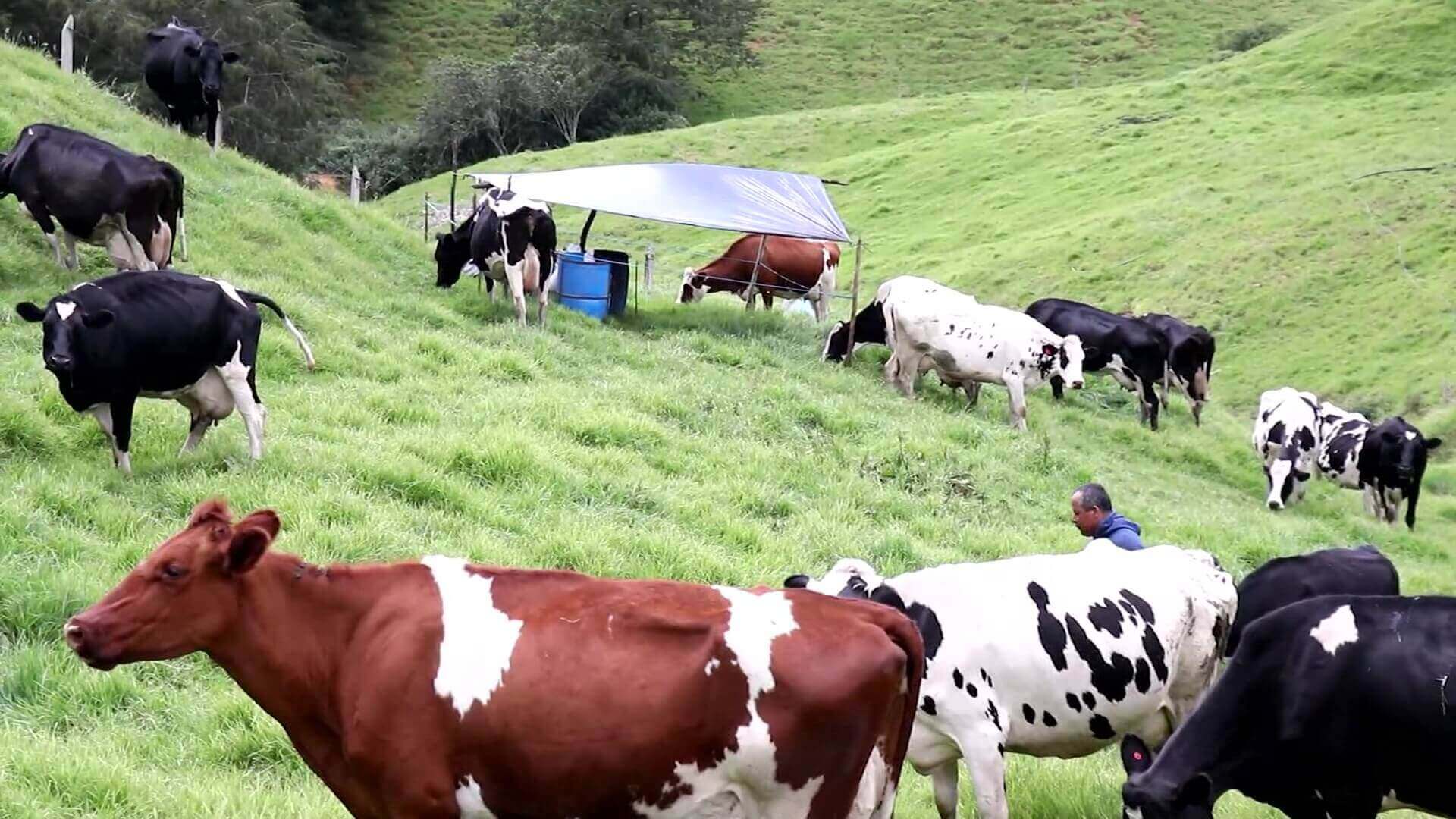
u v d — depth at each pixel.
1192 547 17.25
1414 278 36.38
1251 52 57.44
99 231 17.09
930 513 16.34
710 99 76.62
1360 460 23.64
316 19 81.00
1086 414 25.05
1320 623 7.41
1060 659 8.20
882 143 58.19
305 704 5.79
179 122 24.06
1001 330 22.42
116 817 7.21
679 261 43.59
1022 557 8.66
